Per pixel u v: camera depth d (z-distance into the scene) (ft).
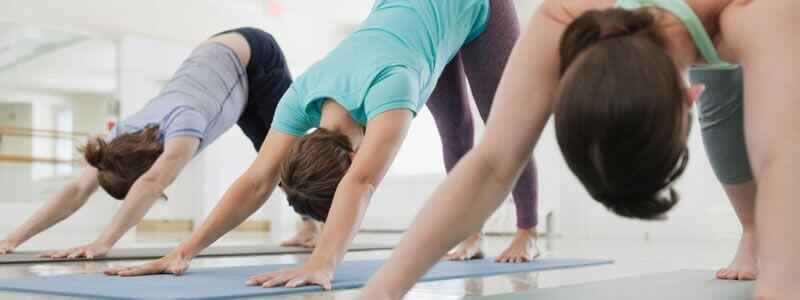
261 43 10.24
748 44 3.41
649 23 3.18
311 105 6.93
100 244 9.22
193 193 24.94
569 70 3.01
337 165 6.39
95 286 6.11
